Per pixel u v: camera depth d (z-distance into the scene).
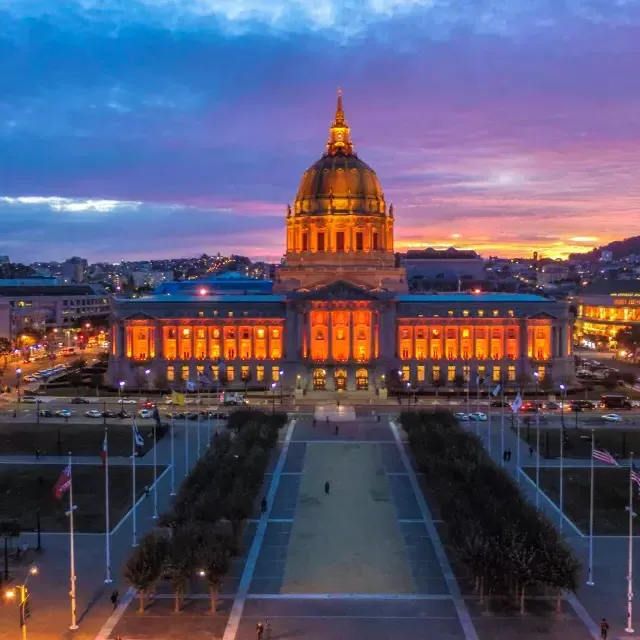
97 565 95.44
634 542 103.31
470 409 195.75
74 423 177.12
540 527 89.81
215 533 90.94
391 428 173.50
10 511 114.62
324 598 86.50
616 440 159.12
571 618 81.94
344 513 114.50
